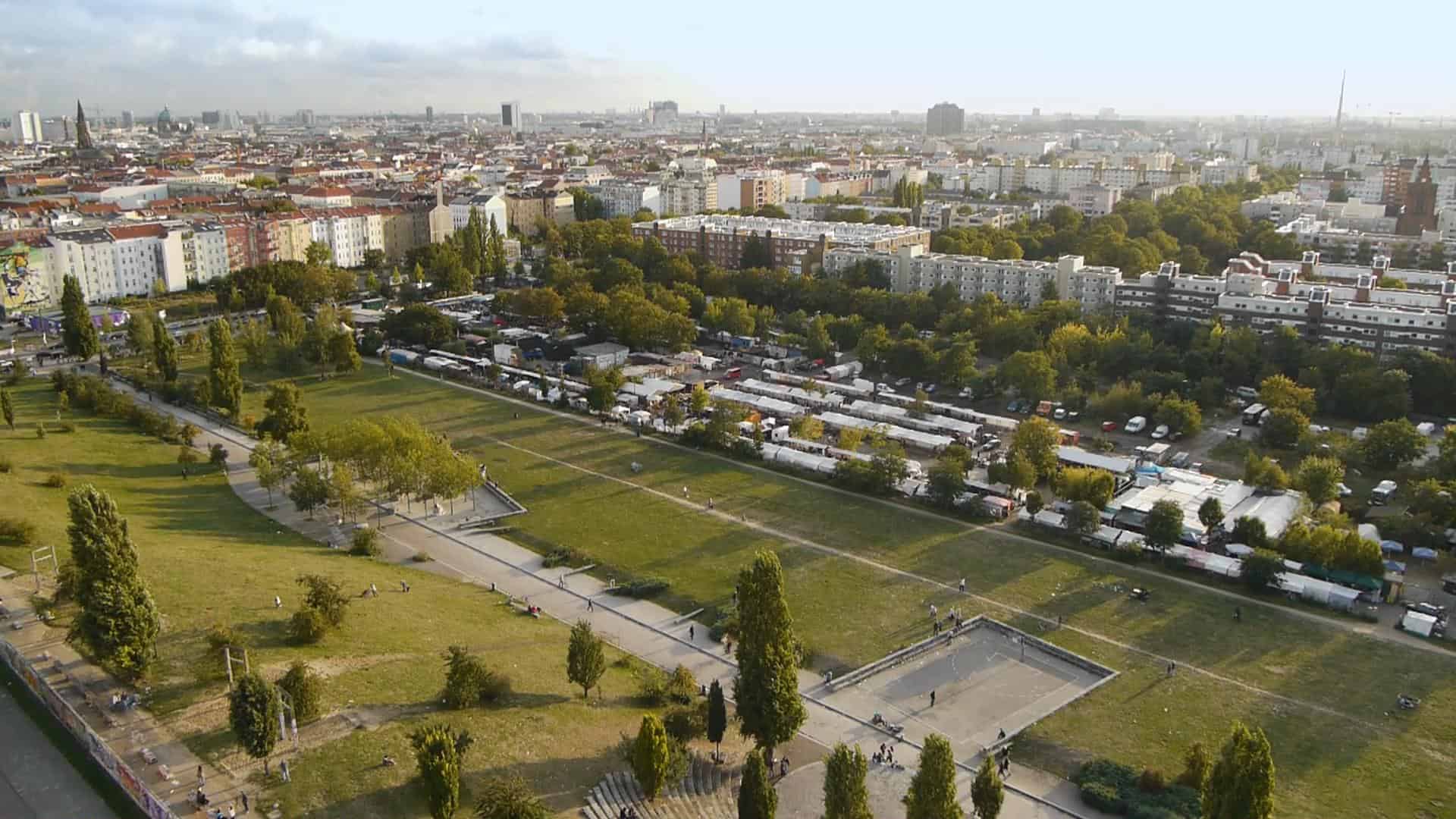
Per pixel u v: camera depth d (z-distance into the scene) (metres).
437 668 171.50
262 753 134.00
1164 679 184.50
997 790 134.38
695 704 171.50
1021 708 176.88
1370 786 154.12
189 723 145.12
